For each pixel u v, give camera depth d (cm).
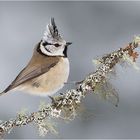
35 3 1789
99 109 1485
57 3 1780
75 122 1481
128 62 698
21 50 1719
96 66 712
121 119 1532
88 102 1464
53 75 912
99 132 1500
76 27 1764
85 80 721
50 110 722
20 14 1784
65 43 926
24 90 914
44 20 1781
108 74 709
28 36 1755
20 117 717
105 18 1753
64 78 927
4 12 1780
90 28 1752
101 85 715
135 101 1550
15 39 1741
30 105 1477
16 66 1677
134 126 1531
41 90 917
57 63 913
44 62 911
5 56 1694
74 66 1664
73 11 1769
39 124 719
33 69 909
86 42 1741
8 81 1630
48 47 923
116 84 1543
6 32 1756
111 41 1741
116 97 716
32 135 1374
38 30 1772
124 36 1739
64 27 1764
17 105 1490
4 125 714
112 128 1519
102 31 1744
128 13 1750
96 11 1758
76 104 727
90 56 1706
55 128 723
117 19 1748
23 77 903
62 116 728
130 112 1546
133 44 695
